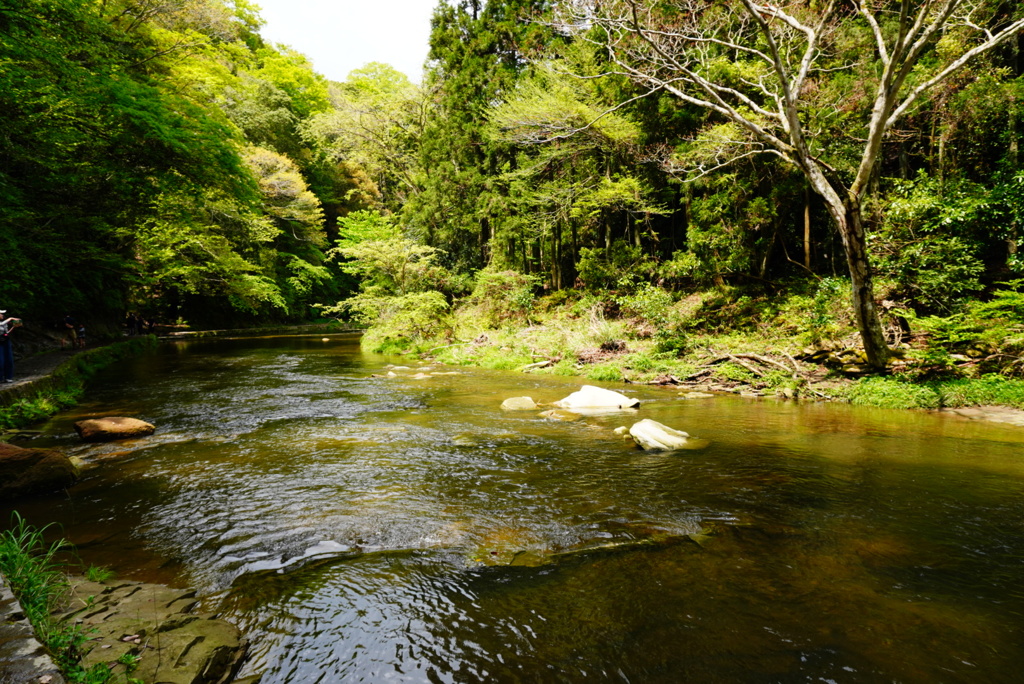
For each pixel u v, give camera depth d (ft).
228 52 73.92
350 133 117.29
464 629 8.84
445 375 44.24
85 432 22.30
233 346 75.82
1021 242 34.04
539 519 13.65
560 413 27.73
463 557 11.56
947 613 9.11
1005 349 29.78
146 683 7.00
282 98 136.46
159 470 18.15
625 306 52.24
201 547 12.15
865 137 42.83
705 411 28.37
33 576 9.18
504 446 21.24
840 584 10.15
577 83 55.98
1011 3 34.99
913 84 38.55
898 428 23.90
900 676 7.47
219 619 9.09
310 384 39.11
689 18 39.45
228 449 20.95
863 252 29.40
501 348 54.29
